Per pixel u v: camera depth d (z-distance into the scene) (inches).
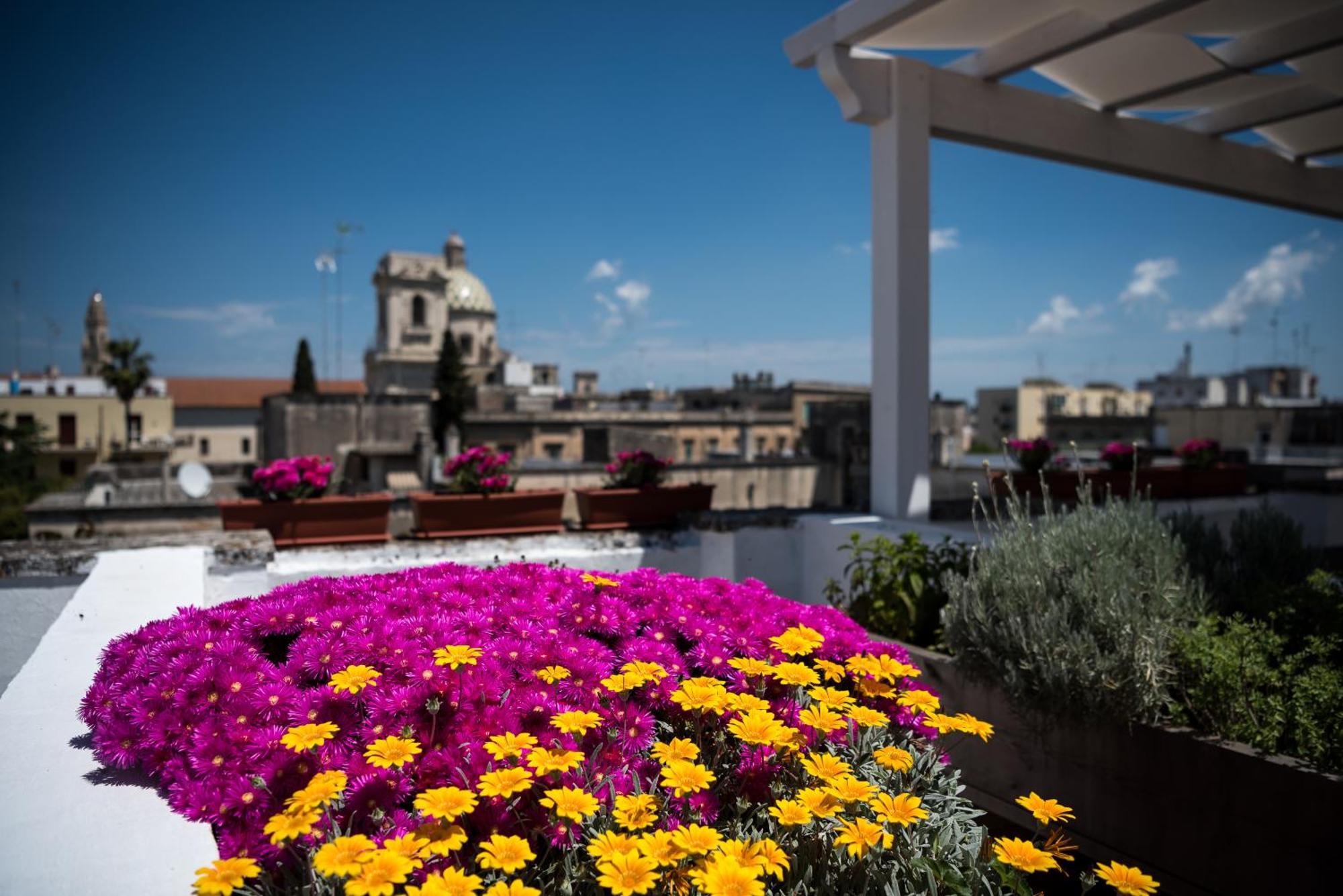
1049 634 118.7
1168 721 113.4
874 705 92.2
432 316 2583.7
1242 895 102.2
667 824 69.6
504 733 74.9
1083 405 2810.0
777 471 828.0
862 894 67.7
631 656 92.4
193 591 143.0
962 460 1089.4
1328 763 98.5
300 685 87.7
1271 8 219.9
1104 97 284.0
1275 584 142.8
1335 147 336.8
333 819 66.6
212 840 63.7
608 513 239.9
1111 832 116.2
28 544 185.2
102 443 2059.5
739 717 80.5
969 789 135.3
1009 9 222.8
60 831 64.1
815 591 239.9
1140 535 134.8
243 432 2399.1
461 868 62.4
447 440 1189.7
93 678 98.3
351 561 199.3
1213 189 325.7
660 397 2490.2
